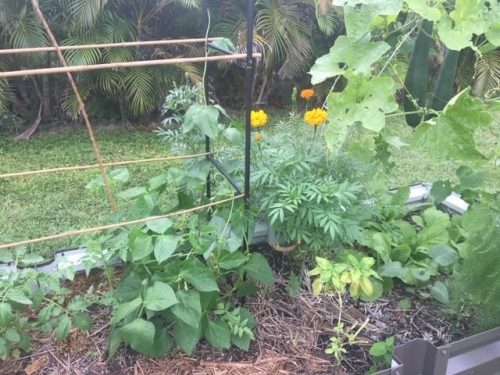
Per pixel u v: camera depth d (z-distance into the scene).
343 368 1.74
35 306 1.66
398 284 2.18
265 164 1.99
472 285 1.78
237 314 1.80
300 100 5.29
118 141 4.13
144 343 1.60
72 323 1.77
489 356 1.59
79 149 3.90
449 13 1.60
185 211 1.84
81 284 2.02
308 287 2.09
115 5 4.23
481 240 1.77
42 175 3.35
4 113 4.14
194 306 1.63
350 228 1.90
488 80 4.68
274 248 2.13
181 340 1.68
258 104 5.02
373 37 2.13
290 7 4.64
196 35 4.70
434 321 1.98
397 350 1.46
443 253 2.05
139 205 1.90
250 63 1.60
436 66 2.94
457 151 1.61
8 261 1.83
